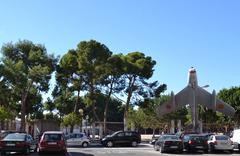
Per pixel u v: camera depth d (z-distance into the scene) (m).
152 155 33.22
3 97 61.28
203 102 51.38
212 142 37.25
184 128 79.12
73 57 67.31
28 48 67.69
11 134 32.50
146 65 68.50
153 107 74.44
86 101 67.75
